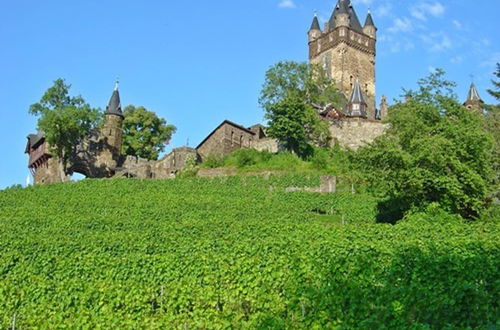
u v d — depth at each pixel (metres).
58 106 71.25
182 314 18.14
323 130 69.25
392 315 14.49
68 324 17.62
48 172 75.25
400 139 37.97
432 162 34.94
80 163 74.69
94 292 20.03
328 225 36.75
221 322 16.16
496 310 15.27
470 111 39.88
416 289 16.08
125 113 91.56
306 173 55.59
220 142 74.31
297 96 73.50
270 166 62.31
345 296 16.00
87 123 72.50
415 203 36.59
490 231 30.75
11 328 18.81
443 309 15.06
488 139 36.22
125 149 87.19
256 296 19.17
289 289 18.12
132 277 25.03
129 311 19.14
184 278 23.39
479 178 34.78
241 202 46.81
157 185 56.38
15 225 37.88
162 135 90.75
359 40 101.50
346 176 52.88
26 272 26.58
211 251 28.66
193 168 66.31
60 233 36.50
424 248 23.28
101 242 31.70
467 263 19.12
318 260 21.75
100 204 46.44
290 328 15.12
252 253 26.30
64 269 26.41
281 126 67.06
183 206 45.06
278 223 36.44
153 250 31.30
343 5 101.19
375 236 29.69
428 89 40.44
